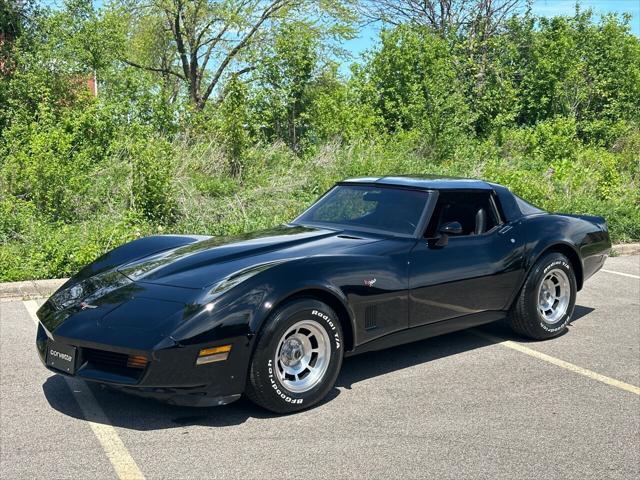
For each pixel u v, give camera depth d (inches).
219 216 414.3
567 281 245.1
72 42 644.1
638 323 269.0
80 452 152.0
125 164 451.5
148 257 199.6
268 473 142.0
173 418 171.0
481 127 807.1
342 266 181.2
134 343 153.7
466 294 212.5
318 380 175.6
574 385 197.6
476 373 207.0
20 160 419.2
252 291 163.9
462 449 154.3
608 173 561.3
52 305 179.0
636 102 901.8
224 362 158.6
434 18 1061.1
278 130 613.6
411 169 535.5
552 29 910.4
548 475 142.5
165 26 1060.5
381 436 160.7
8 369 207.6
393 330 193.8
